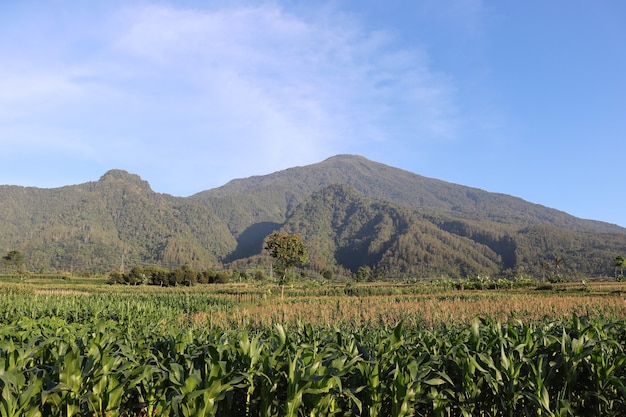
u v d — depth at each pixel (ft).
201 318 86.74
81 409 19.47
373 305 109.09
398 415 19.47
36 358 21.18
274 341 24.53
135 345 25.05
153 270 328.08
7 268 435.12
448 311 87.25
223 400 19.65
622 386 19.70
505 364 21.15
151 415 21.30
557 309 95.91
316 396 18.71
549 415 20.12
